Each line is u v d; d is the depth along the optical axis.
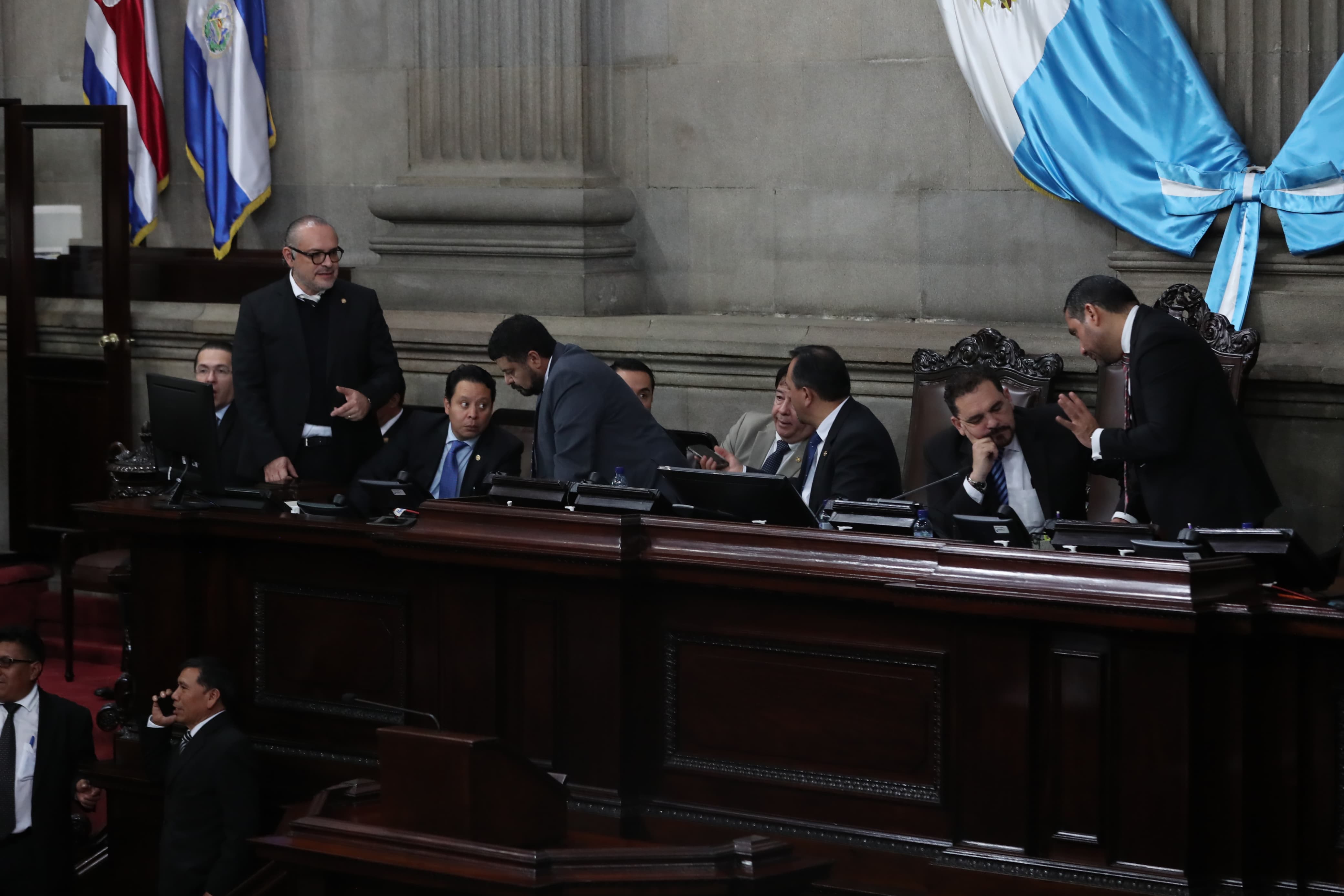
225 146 12.16
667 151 11.06
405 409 9.96
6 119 12.12
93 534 10.76
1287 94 9.24
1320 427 9.02
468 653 6.78
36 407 12.23
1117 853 5.64
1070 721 5.71
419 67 11.46
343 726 7.30
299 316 9.27
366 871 5.45
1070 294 7.48
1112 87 9.60
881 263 10.50
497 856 5.29
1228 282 9.27
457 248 11.28
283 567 7.45
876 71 10.38
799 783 6.23
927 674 5.98
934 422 9.28
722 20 10.78
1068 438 7.31
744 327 10.52
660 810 6.48
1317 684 5.51
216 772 7.04
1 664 7.76
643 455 7.64
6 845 7.74
